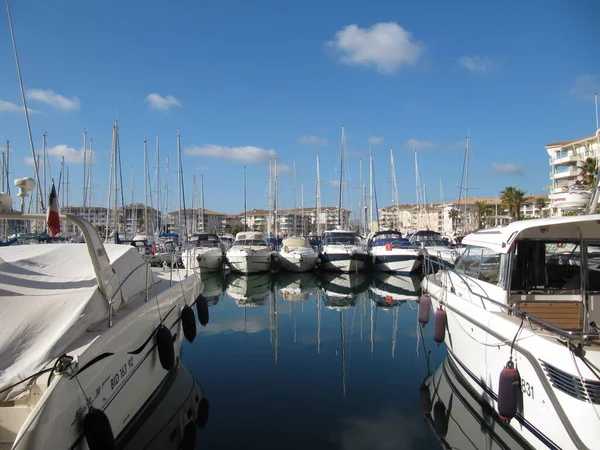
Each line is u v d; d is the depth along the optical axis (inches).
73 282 219.8
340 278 948.0
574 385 173.9
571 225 248.2
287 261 991.6
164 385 300.7
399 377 332.5
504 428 228.2
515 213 2100.1
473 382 270.7
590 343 189.0
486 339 249.0
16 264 228.2
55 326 187.6
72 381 161.6
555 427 183.9
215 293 780.0
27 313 191.9
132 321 225.6
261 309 626.8
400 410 273.0
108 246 283.1
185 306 344.2
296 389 307.6
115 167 1102.4
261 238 1053.8
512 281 253.9
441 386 307.9
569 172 1507.1
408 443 231.3
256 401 285.9
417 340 445.7
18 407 156.9
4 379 158.1
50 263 242.8
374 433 243.1
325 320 549.3
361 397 293.4
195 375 336.2
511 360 216.2
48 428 146.0
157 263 700.7
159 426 246.4
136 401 235.8
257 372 344.5
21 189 205.5
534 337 198.5
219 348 414.9
